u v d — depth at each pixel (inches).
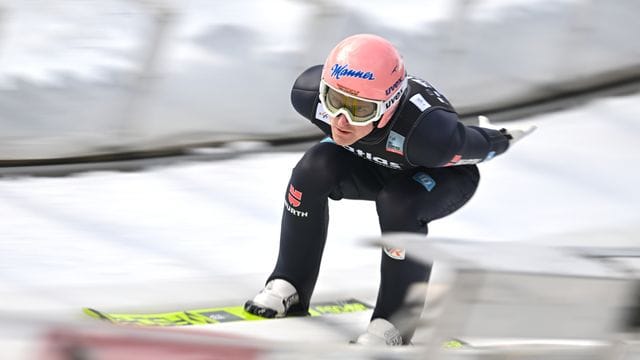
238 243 651.5
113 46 794.8
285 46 858.8
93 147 751.7
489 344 386.3
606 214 749.3
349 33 908.6
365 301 529.3
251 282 530.6
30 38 775.1
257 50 850.8
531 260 254.4
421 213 433.1
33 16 781.9
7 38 761.6
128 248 618.2
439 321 247.0
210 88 808.9
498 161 823.1
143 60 756.6
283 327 446.0
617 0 1031.6
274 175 768.9
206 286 510.0
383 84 401.4
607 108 957.2
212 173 756.0
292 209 458.3
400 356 254.8
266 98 826.2
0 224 622.5
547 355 283.4
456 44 928.9
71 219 649.0
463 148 427.8
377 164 461.1
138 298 482.6
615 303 265.7
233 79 823.1
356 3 933.8
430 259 240.5
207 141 797.2
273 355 226.2
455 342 400.8
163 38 757.3
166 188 719.1
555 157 844.6
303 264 469.1
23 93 741.9
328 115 423.5
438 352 250.2
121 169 741.3
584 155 853.2
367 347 249.6
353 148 439.8
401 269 429.7
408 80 440.1
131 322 442.6
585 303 260.8
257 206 713.6
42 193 682.8
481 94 940.0
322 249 470.9
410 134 417.7
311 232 462.0
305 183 450.0
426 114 420.5
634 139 894.4
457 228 703.1
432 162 422.9
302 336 436.8
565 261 260.7
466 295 243.6
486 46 954.1
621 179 815.1
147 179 730.8
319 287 564.1
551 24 990.4
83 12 802.2
